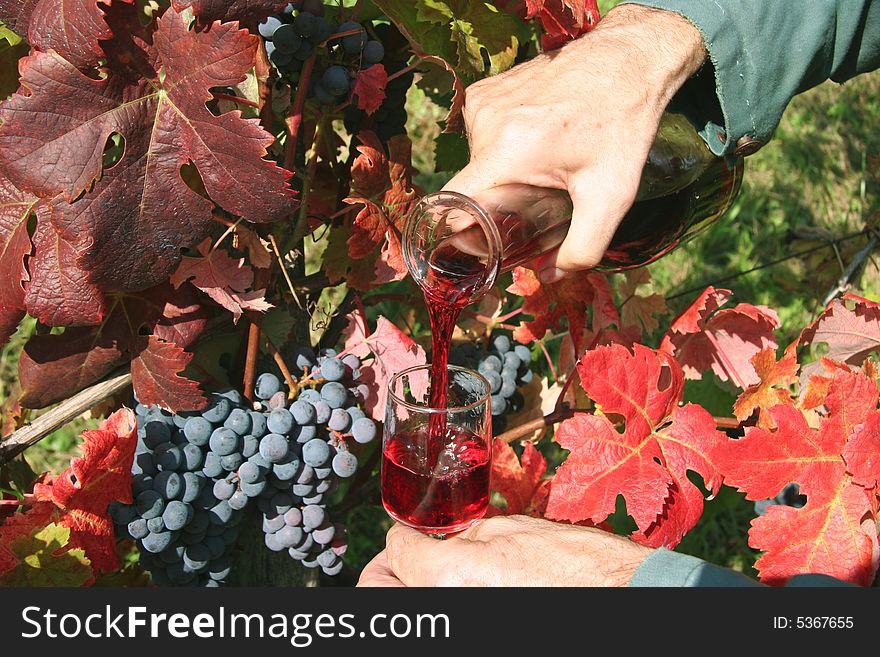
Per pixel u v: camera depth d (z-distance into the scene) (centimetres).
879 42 195
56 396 159
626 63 164
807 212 446
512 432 198
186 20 151
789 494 241
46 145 133
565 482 165
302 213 174
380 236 173
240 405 166
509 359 207
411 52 189
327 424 170
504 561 147
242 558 201
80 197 136
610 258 183
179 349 158
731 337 199
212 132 138
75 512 153
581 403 212
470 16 178
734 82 177
